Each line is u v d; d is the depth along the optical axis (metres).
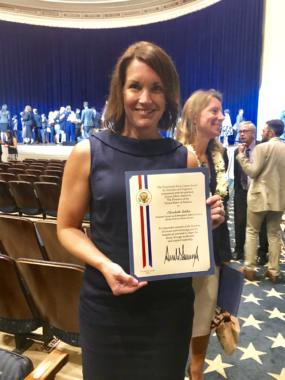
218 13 11.77
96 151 0.96
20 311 1.67
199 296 1.54
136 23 13.55
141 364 0.97
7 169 5.38
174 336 0.98
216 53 12.03
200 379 1.68
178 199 0.93
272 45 8.51
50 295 1.56
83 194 0.98
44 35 15.15
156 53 0.93
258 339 2.22
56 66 15.41
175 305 0.97
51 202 3.76
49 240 2.23
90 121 13.01
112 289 0.87
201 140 1.52
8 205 4.10
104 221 0.95
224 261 1.56
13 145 10.69
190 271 0.94
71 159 0.97
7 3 13.27
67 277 1.48
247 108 11.21
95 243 0.97
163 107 0.98
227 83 11.80
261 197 2.95
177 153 1.00
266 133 3.04
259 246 3.54
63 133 14.05
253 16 10.57
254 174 2.94
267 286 3.00
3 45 14.84
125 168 0.95
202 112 1.48
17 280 1.57
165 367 0.98
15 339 1.80
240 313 2.54
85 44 14.98
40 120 14.29
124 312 0.94
